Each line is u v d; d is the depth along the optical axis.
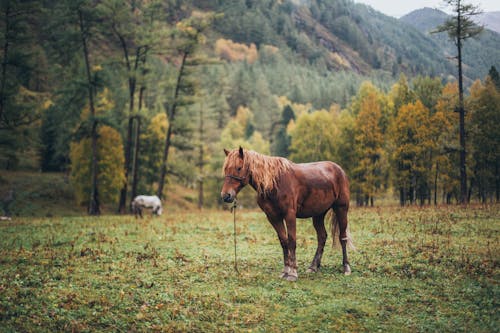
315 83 156.62
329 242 12.83
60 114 34.16
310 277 8.84
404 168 36.16
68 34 30.77
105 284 8.12
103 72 34.72
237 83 127.62
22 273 8.72
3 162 56.25
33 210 41.41
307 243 12.89
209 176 52.19
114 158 43.97
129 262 10.15
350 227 16.08
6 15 27.27
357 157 40.16
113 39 35.31
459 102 27.95
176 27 35.59
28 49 28.20
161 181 37.56
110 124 33.06
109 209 47.91
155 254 11.02
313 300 7.31
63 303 6.88
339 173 9.76
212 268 9.59
